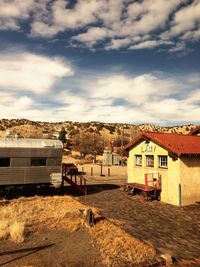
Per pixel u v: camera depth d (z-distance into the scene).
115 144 77.69
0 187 19.22
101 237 11.06
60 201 17.81
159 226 13.51
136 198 20.03
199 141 21.09
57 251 9.70
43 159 20.19
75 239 10.84
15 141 19.45
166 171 18.80
